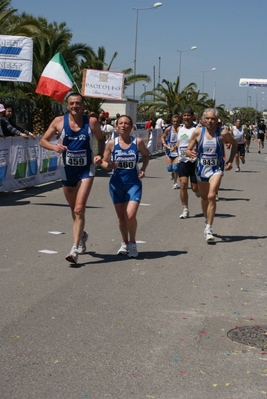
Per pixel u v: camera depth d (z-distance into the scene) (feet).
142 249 29.09
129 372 15.05
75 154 25.45
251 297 21.71
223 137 30.89
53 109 116.16
